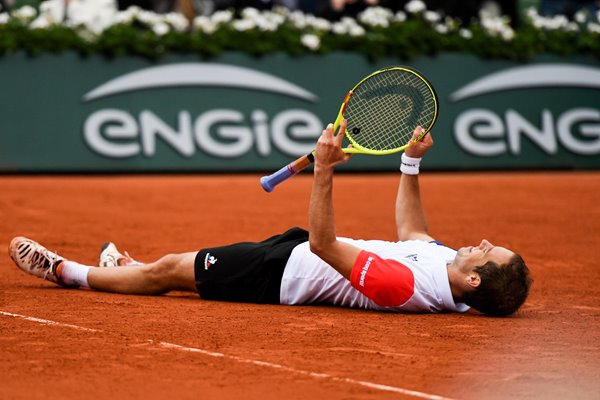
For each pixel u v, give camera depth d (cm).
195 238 3322
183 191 4947
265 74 5969
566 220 4072
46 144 5709
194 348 1627
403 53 6169
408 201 2136
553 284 2497
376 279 1903
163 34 5828
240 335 1731
